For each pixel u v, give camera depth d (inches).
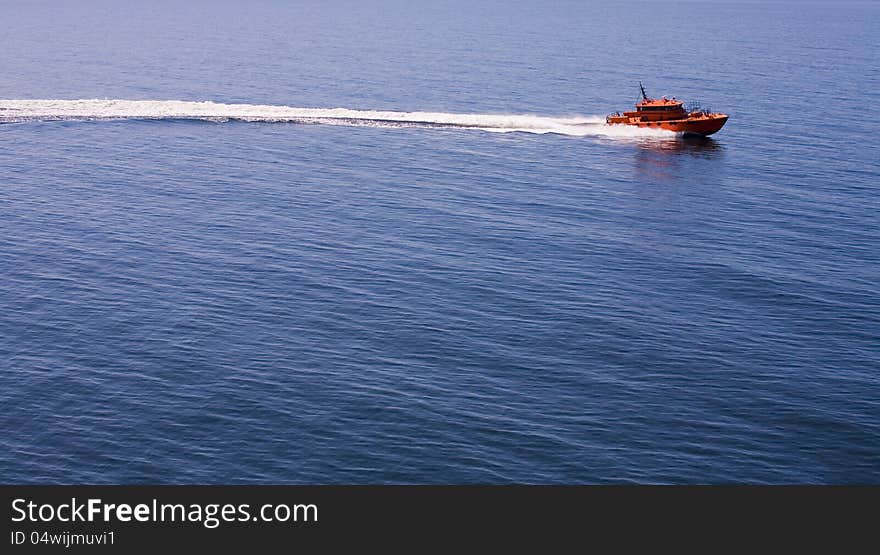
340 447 2357.3
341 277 3339.1
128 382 2618.1
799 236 3946.9
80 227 3809.1
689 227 4037.9
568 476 2285.9
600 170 4963.1
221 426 2428.6
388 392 2588.6
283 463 2301.9
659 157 5275.6
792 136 5866.1
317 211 4074.8
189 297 3149.6
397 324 2982.3
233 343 2839.6
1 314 3004.4
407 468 2294.5
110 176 4576.8
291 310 3065.9
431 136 5585.6
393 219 3988.7
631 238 3865.7
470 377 2684.5
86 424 2429.9
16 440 2368.4
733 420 2524.6
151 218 3937.0
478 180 4667.8
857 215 4247.0
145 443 2362.2
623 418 2511.1
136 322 2962.6
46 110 5836.6
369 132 5634.8
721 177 4877.0
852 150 5497.1
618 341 2920.8
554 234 3878.0
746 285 3388.3
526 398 2588.6
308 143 5324.8
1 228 3777.1
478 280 3351.4
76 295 3152.1
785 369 2785.4
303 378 2647.6
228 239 3698.3
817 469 2342.5
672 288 3346.5
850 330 3058.6
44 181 4471.0
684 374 2738.7
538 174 4835.1
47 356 2748.5
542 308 3137.3
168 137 5393.7
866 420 2534.5
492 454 2348.7
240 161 4904.0
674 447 2401.6
